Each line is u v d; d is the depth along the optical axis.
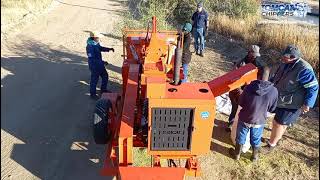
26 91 9.47
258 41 13.24
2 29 14.02
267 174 6.74
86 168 6.69
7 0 17.33
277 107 6.80
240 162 7.00
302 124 8.32
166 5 16.03
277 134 7.01
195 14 11.95
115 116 7.04
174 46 7.32
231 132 7.52
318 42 12.88
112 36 14.00
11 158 6.92
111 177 6.49
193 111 5.22
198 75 10.77
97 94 9.33
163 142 5.46
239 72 6.60
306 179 6.68
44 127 7.91
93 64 8.68
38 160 6.89
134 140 6.13
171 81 6.01
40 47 12.65
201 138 5.44
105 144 7.19
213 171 6.73
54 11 18.08
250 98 6.27
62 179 6.41
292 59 6.46
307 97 6.44
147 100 5.65
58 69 10.87
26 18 15.98
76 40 13.59
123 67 7.78
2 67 10.82
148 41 7.57
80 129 7.86
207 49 12.99
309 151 7.42
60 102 8.95
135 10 17.44
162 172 5.13
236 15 16.64
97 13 17.92
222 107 8.70
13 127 7.88
